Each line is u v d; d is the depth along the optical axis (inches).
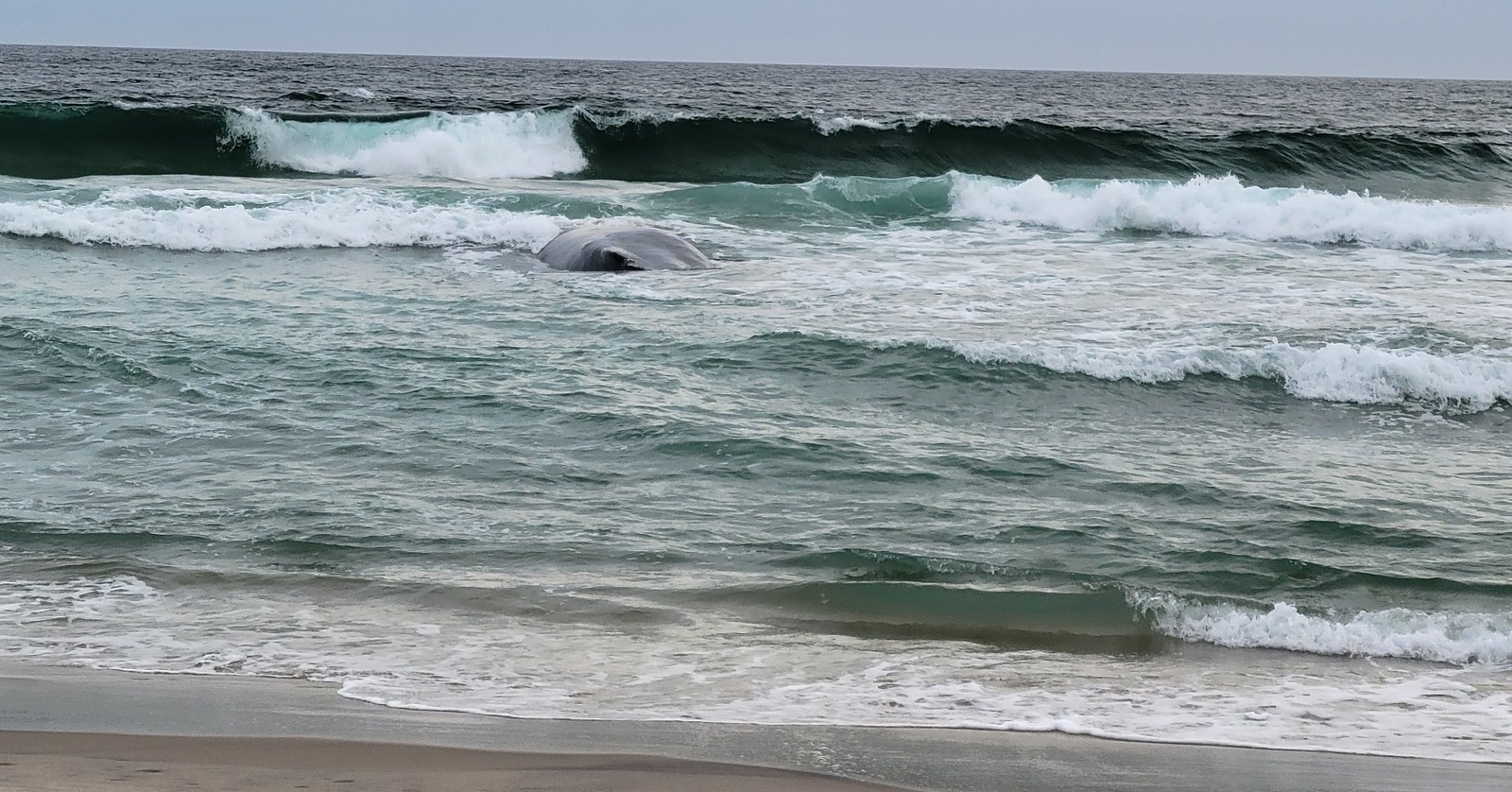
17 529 328.5
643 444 407.5
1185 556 327.6
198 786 177.2
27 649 254.4
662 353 511.5
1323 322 581.0
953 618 288.2
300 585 299.7
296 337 522.0
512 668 251.9
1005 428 438.9
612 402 446.3
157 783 177.5
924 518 351.6
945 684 249.0
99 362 476.7
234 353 494.9
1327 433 447.5
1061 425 444.8
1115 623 286.8
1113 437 434.3
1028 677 254.8
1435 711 240.7
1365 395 486.0
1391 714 238.7
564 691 239.5
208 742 201.0
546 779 188.1
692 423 425.1
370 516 344.5
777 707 233.3
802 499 365.4
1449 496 378.9
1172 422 453.4
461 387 460.4
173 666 247.3
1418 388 488.1
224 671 245.0
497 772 190.1
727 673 252.4
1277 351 507.5
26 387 449.7
